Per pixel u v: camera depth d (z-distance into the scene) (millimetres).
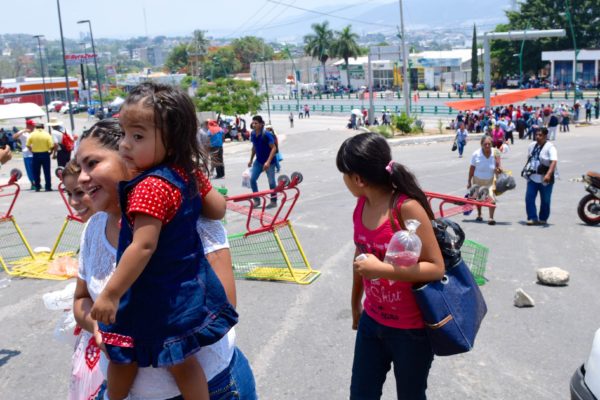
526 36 42781
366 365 3336
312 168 21141
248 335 5723
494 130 27719
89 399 2758
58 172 7988
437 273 2979
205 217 2336
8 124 83000
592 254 8555
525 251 8734
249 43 170125
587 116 47188
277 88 115312
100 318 1978
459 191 15281
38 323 6211
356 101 91438
